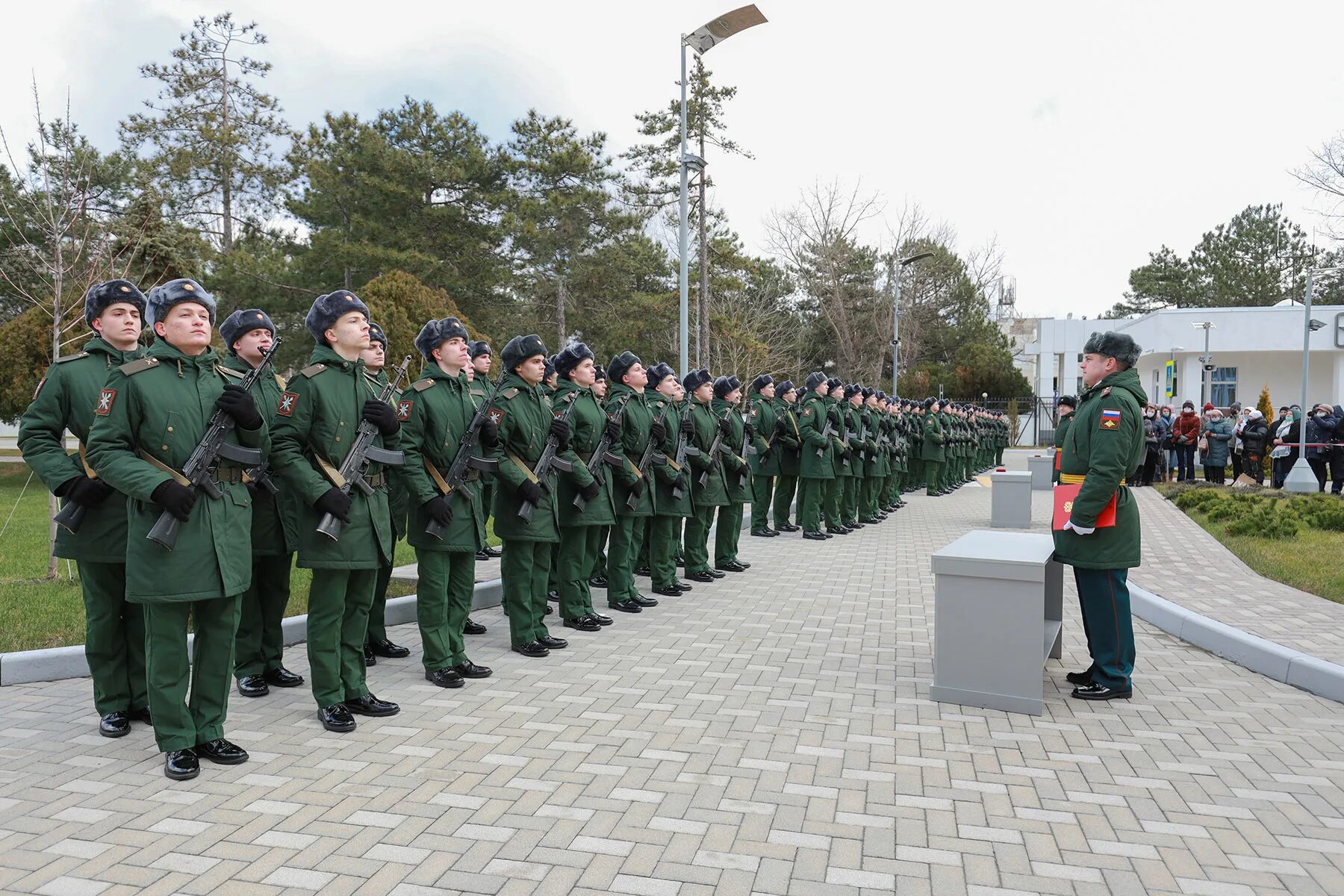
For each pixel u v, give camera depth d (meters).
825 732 4.83
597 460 7.20
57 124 11.30
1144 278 64.88
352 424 4.99
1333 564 9.63
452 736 4.75
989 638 5.26
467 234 27.42
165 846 3.52
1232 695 5.57
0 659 5.52
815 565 10.27
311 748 4.58
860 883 3.28
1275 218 57.94
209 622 4.38
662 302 31.11
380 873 3.31
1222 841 3.64
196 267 16.83
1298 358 37.94
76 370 4.79
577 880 3.28
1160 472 23.27
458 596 5.88
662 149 28.50
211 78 31.62
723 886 3.24
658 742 4.66
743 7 15.21
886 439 14.99
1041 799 4.02
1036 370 54.75
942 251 48.12
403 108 27.23
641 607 7.92
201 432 4.30
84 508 4.60
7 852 3.46
